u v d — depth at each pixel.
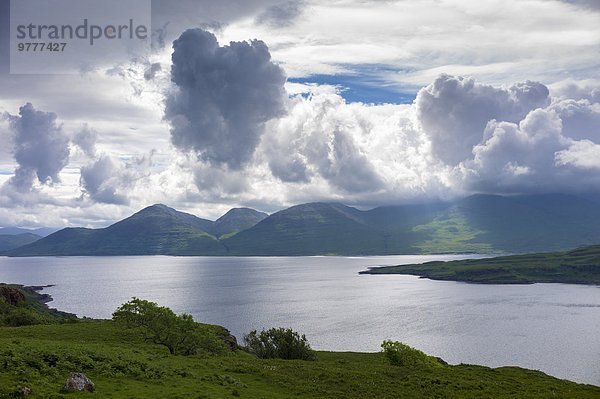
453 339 179.50
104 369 50.25
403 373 68.19
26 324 112.88
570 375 132.25
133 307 79.94
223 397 46.06
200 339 78.56
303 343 90.69
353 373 64.75
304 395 52.78
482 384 63.50
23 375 43.53
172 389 46.84
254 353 94.12
